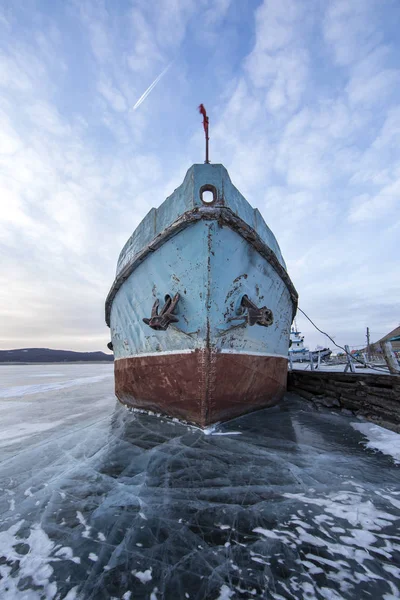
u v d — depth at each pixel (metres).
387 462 3.67
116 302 6.83
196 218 4.18
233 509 2.58
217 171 4.35
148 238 5.23
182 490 2.97
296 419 5.91
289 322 7.20
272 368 6.23
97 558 2.01
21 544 2.19
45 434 5.58
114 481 3.25
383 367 13.59
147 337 5.38
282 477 3.24
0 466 3.89
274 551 2.02
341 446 4.29
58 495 2.96
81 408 8.63
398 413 5.15
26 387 16.34
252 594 1.67
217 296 4.41
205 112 4.99
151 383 5.54
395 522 2.36
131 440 4.64
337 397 7.11
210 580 1.78
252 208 5.24
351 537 2.17
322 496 2.80
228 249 4.45
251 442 4.43
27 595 1.70
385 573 1.81
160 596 1.67
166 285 4.84
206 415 4.77
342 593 1.66
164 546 2.12
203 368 4.48
